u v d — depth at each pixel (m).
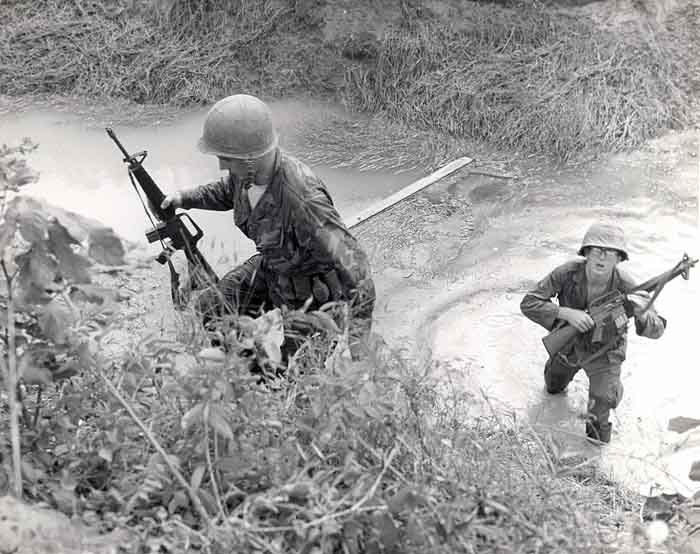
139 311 6.00
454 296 6.92
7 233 2.93
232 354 3.22
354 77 9.67
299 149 8.90
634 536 3.57
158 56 9.90
